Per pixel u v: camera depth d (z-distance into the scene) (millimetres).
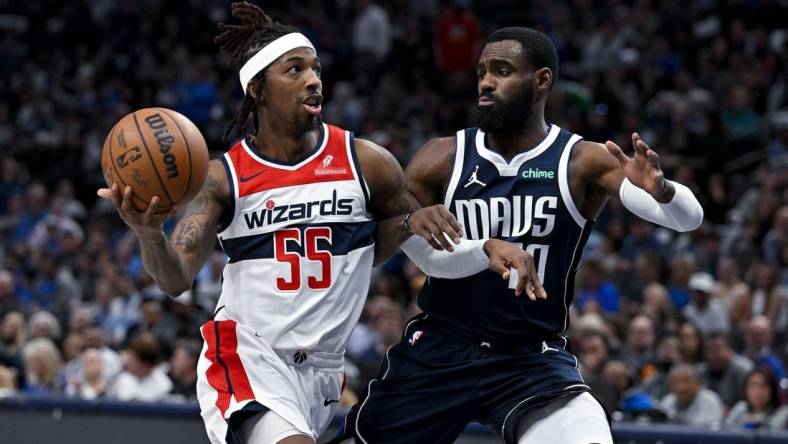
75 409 7055
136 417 6891
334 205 4027
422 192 4316
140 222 3568
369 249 4098
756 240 10742
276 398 3926
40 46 18422
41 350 8656
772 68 13883
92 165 15375
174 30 17750
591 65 15172
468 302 4211
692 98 13523
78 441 7023
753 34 14922
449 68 15031
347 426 4398
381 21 16797
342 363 4141
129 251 12023
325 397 4117
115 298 10906
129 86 16734
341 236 4035
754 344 8258
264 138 4094
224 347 3998
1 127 16484
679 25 15531
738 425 6750
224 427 3926
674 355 7992
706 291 9289
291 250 3988
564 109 12938
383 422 4340
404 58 16062
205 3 18547
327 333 3998
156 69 17125
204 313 8852
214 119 15422
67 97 17172
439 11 16781
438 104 14633
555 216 4152
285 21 17000
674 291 9945
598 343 7645
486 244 3957
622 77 14469
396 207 4156
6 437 7191
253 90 4078
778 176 11195
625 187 4055
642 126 13336
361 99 15469
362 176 4074
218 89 16203
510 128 4172
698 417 7238
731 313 9367
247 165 4055
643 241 10891
